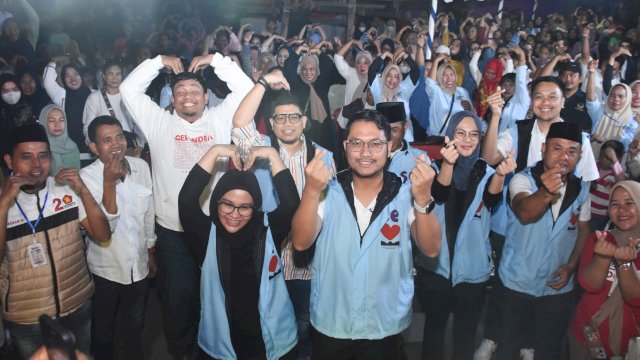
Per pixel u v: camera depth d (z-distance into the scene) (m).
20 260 3.03
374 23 13.70
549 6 16.75
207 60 4.08
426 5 15.07
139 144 5.53
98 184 3.57
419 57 7.84
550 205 3.49
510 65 8.12
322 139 6.40
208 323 2.88
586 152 4.41
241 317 2.85
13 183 2.87
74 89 6.18
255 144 3.72
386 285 2.81
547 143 3.49
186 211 2.85
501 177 3.43
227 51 9.42
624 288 2.97
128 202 3.64
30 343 3.16
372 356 2.89
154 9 12.77
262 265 2.82
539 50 11.34
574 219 3.53
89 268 3.65
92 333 3.80
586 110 6.25
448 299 3.73
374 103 6.70
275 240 2.96
